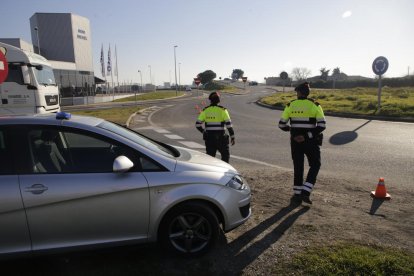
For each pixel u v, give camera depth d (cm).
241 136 1187
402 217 461
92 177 333
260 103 3073
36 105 1154
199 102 3625
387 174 682
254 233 413
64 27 4903
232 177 383
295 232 414
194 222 357
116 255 364
